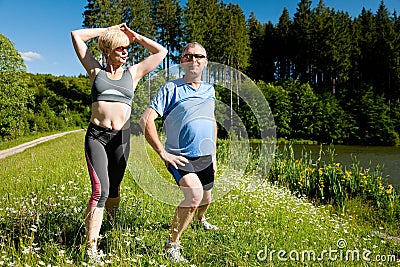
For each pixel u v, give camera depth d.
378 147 36.53
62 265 2.97
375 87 53.78
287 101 41.19
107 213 4.19
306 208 6.12
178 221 3.63
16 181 6.82
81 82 72.19
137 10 44.81
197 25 43.19
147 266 3.25
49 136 38.03
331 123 42.28
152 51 3.91
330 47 54.47
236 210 5.25
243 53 44.53
